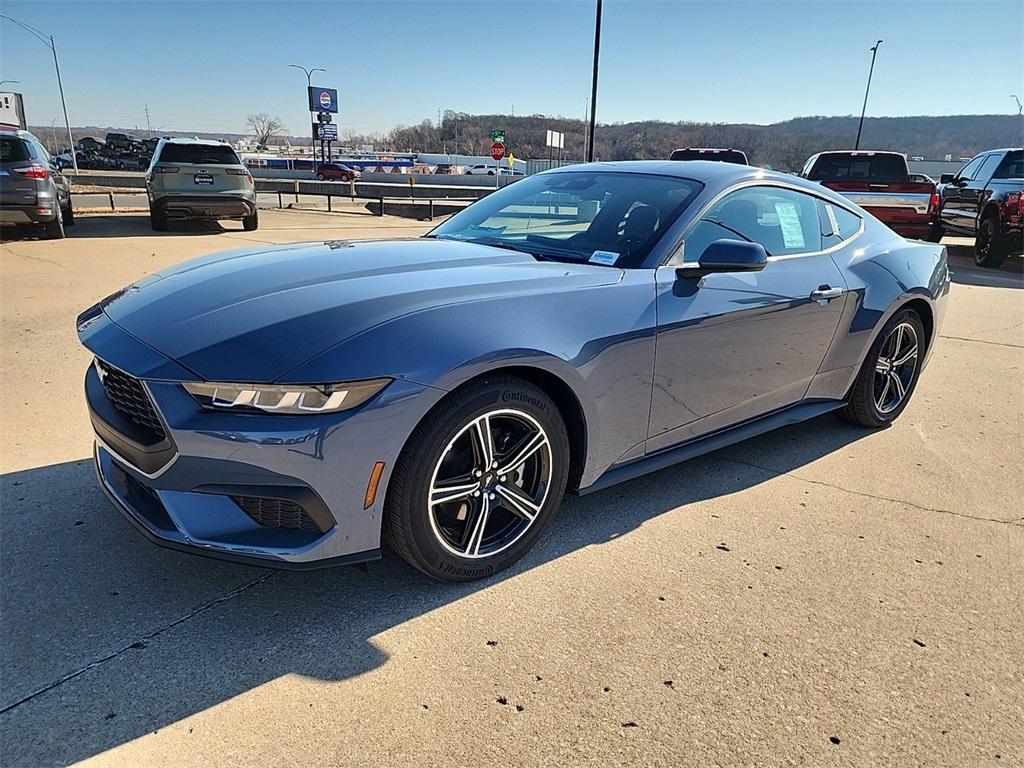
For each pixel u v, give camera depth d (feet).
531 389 8.08
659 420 9.70
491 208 12.07
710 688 6.79
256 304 7.64
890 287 12.89
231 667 6.86
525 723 6.27
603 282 8.87
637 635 7.51
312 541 7.09
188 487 6.98
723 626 7.71
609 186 11.18
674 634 7.55
